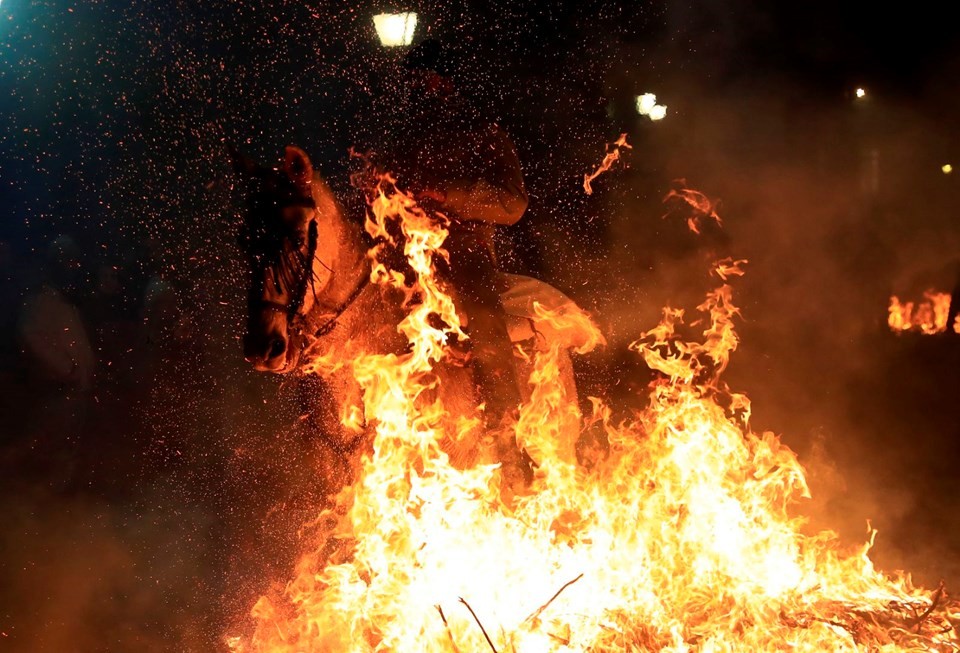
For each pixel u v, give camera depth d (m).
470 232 4.15
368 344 3.86
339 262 3.79
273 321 3.61
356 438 3.85
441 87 4.26
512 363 4.05
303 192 3.68
